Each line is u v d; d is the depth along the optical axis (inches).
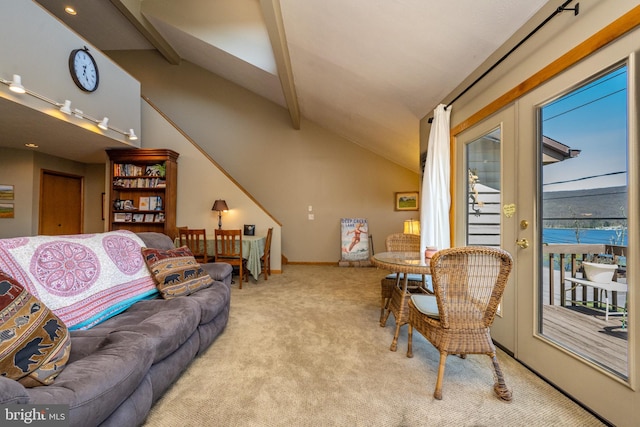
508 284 76.5
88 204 220.1
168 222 174.2
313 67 136.7
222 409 54.8
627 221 47.9
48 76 108.0
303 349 80.3
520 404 56.2
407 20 81.4
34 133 135.1
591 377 53.3
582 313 57.1
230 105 234.5
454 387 62.1
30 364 37.5
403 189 230.7
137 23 174.7
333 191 234.1
